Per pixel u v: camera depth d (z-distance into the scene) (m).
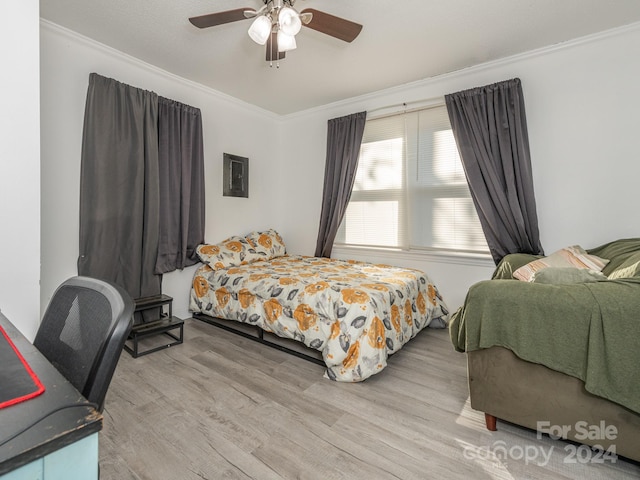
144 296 2.75
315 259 3.66
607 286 1.29
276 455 1.41
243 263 3.35
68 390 0.57
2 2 1.35
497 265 2.82
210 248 3.23
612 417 1.27
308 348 2.57
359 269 3.04
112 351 0.64
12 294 1.39
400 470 1.34
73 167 2.43
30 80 1.42
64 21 2.22
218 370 2.21
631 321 1.19
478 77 2.89
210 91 3.40
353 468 1.34
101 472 1.30
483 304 1.50
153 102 2.78
